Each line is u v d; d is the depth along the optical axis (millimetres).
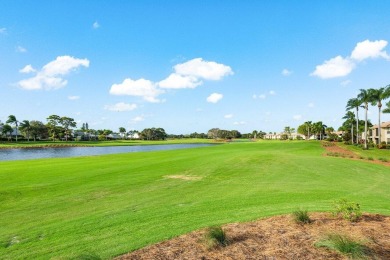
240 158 27328
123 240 6812
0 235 7789
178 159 28406
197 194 12680
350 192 13234
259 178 17188
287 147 59312
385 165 26484
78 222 8672
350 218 7590
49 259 6074
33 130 130500
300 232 6613
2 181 15805
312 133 151875
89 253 5840
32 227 8398
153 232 7281
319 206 9812
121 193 12953
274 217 8102
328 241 5766
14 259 6195
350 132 104125
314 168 21672
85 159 30203
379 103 61000
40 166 22969
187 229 7355
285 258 5328
